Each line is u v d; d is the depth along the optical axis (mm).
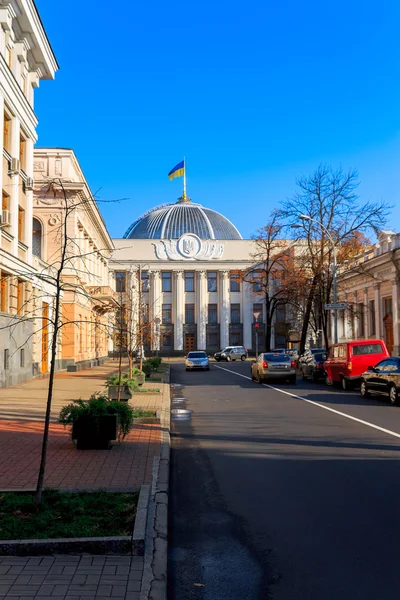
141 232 88438
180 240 81062
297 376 33969
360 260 41688
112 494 6910
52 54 26938
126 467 8727
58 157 35938
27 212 26234
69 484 7613
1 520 5723
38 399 19094
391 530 5887
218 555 5410
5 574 4598
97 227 49219
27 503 6242
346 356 23562
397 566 4961
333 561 5117
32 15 23625
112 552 5098
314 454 10031
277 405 18219
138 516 5844
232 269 81312
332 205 33031
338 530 5941
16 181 24031
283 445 11023
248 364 54938
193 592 4617
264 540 5742
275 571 4957
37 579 4504
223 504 7121
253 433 12703
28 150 26266
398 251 34344
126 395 17906
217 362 61531
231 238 90062
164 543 5414
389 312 38000
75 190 35281
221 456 10203
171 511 6891
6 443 10789
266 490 7691
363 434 12016
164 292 81312
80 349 40344
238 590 4629
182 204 92375
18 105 24047
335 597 4410
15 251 23984
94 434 10195
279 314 80250
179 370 43812
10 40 23266
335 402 18766
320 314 35594
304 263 39375
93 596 4199
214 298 81750
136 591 4301
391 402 17797
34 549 5039
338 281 45156
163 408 16625
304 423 13914
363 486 7707
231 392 23688
